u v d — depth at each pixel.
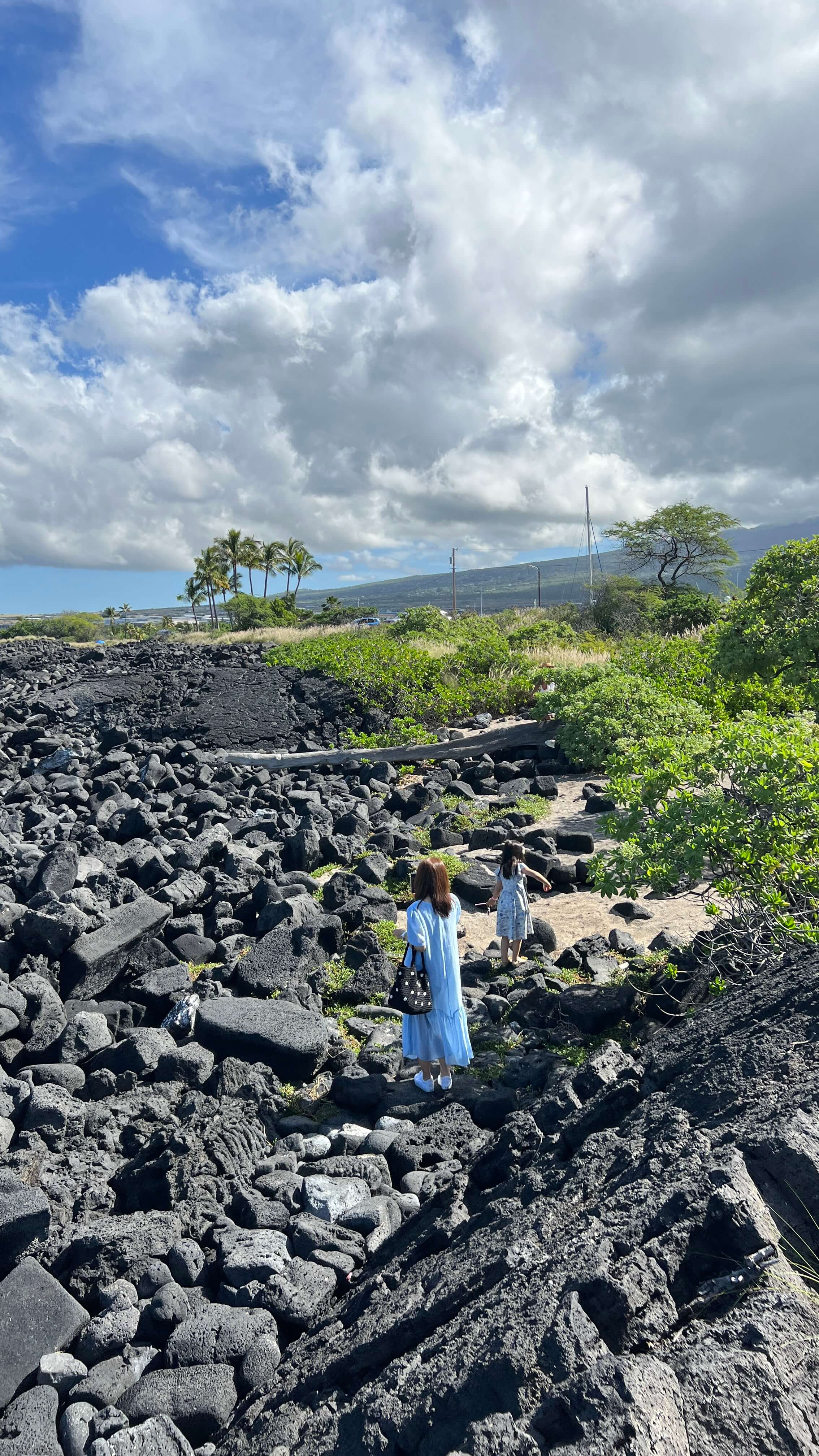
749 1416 1.58
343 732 18.47
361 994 6.80
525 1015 6.21
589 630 37.03
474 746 16.09
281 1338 3.44
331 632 40.41
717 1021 4.08
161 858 9.45
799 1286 1.93
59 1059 5.64
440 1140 4.81
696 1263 2.10
